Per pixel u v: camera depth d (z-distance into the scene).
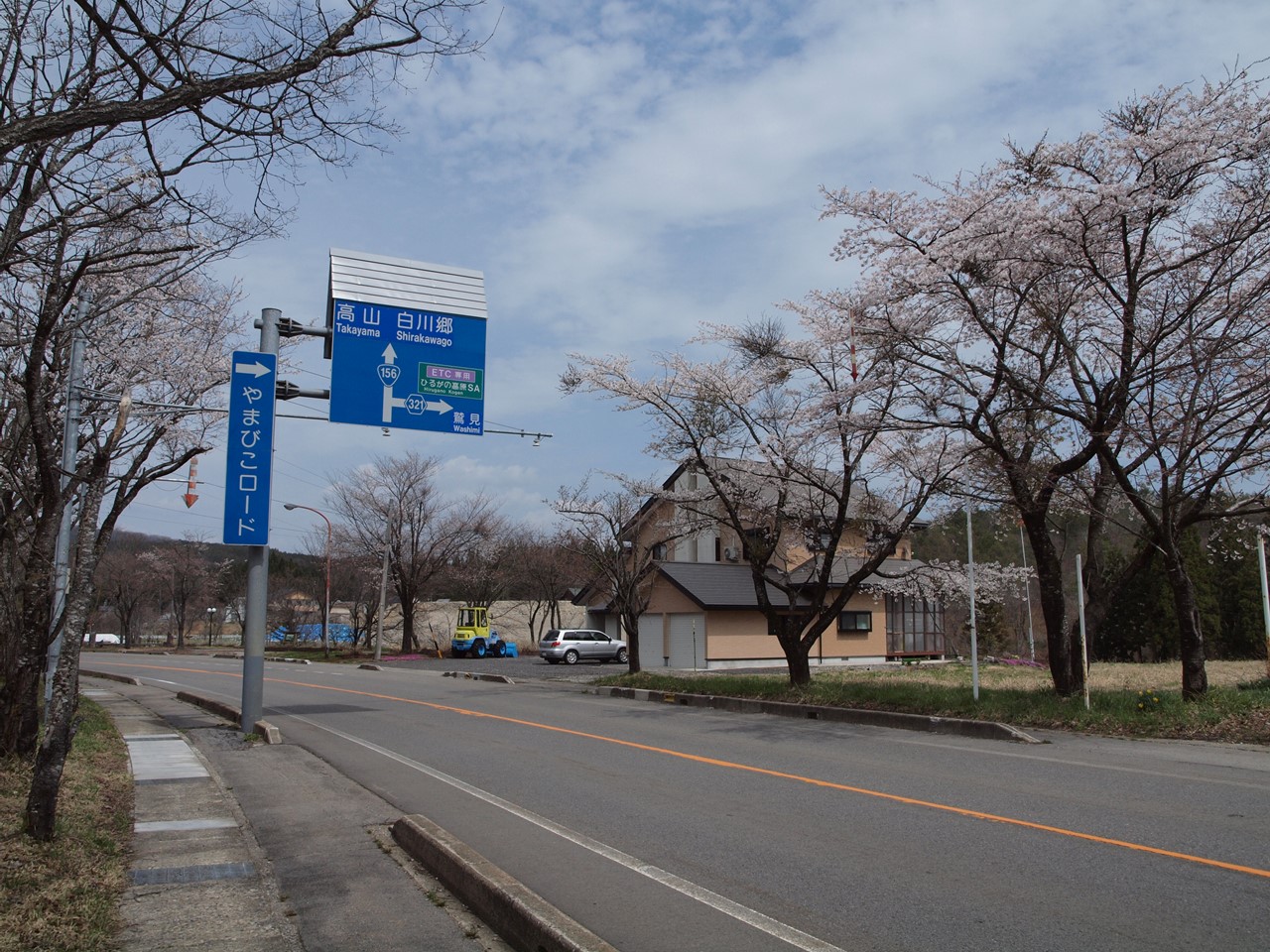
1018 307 14.14
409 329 16.47
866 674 25.41
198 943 5.13
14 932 4.84
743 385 19.73
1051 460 16.77
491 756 12.24
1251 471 14.05
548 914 5.06
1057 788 9.02
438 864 6.62
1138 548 16.59
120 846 7.24
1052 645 14.91
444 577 49.78
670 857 6.91
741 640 35.00
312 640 61.78
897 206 14.98
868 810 8.29
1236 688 15.34
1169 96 13.23
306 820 8.53
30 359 7.63
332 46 5.75
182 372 15.31
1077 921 5.24
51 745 6.58
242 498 14.31
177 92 5.29
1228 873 6.07
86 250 8.15
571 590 55.81
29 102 6.32
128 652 56.75
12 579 9.71
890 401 16.36
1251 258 13.00
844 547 28.89
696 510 21.78
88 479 7.17
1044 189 13.92
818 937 5.12
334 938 5.33
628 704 19.73
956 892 5.82
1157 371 13.62
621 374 20.36
